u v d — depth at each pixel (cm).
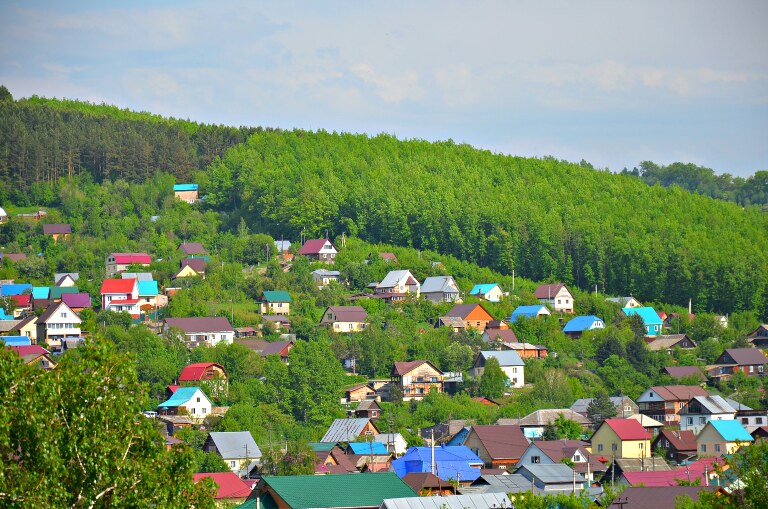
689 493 11356
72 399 6919
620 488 14062
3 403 6644
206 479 7431
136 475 6938
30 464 6625
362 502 10788
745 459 9012
